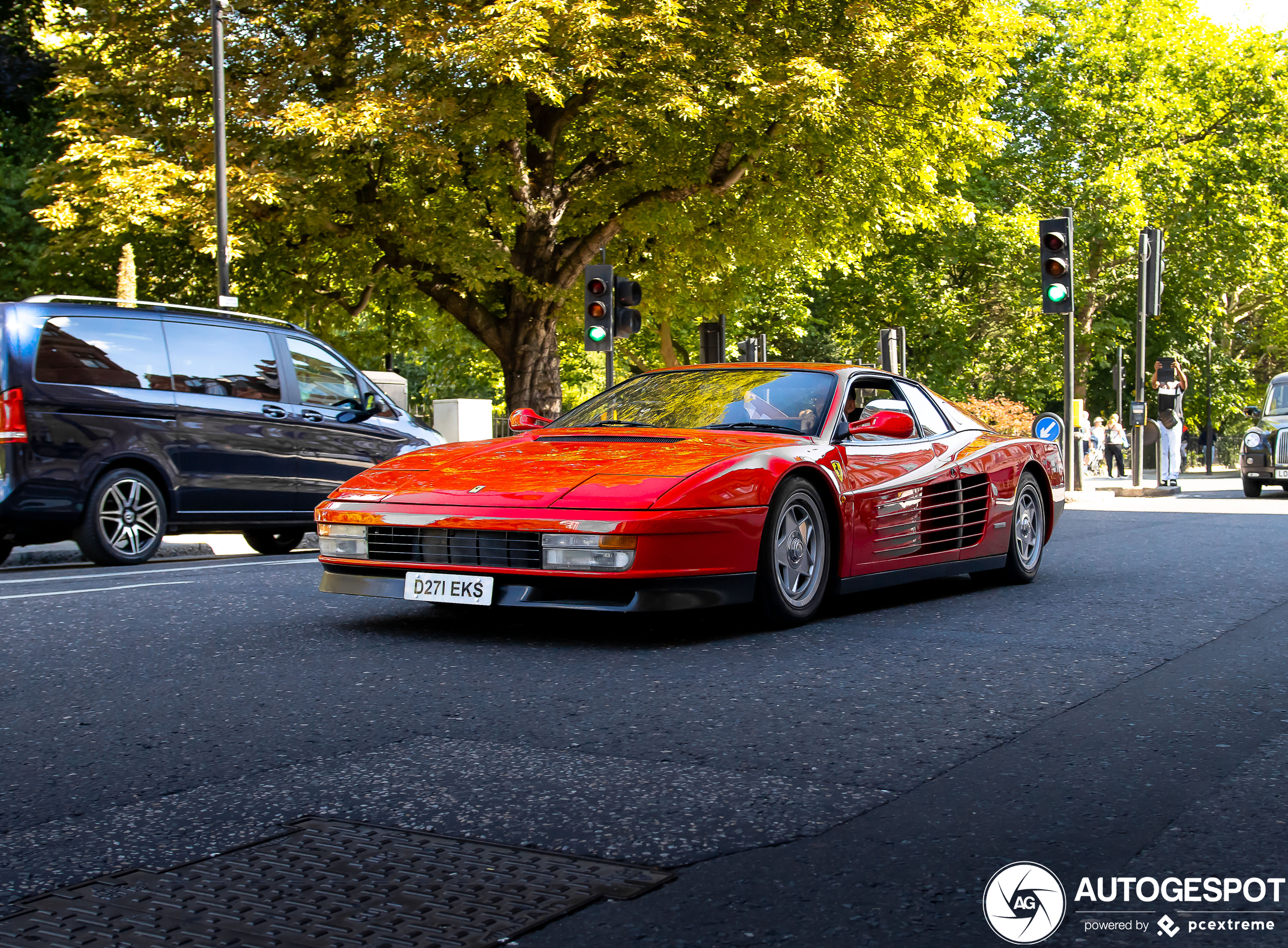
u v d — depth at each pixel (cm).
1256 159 4078
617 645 541
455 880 257
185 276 2208
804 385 665
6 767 348
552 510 527
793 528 591
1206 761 352
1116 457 3173
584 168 2186
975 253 3853
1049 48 3884
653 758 354
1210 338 4472
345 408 1102
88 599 692
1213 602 679
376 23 1881
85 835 289
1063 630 586
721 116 2039
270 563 942
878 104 2169
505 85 1878
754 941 227
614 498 526
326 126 1766
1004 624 604
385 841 283
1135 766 346
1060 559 922
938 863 268
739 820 298
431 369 5247
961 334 3922
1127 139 3828
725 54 1966
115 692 446
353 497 579
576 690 448
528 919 236
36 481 899
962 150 2483
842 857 272
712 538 536
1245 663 499
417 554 554
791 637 565
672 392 688
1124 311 4300
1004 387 4022
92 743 374
